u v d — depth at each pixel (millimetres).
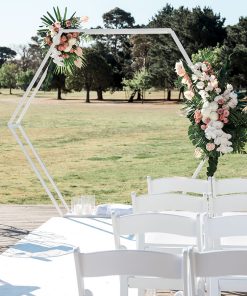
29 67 71062
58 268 4746
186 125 30219
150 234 3982
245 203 3381
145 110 40969
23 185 14336
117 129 28781
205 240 3021
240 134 4949
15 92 76375
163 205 3477
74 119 34062
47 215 7078
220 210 3404
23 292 4180
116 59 61312
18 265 4844
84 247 5379
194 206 3465
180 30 44094
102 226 6219
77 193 13180
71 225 6305
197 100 5016
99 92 58344
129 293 4176
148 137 25562
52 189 13773
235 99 4863
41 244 5508
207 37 43000
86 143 23844
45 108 43281
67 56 6254
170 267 2305
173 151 21328
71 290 4223
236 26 40625
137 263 2324
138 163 18703
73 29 6129
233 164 16875
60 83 58719
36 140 24469
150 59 50281
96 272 2354
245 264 2273
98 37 63125
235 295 4059
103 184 14742
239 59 38219
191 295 2314
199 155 5059
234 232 2779
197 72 4984
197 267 2309
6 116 35375
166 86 49188
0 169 17156
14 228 6328
